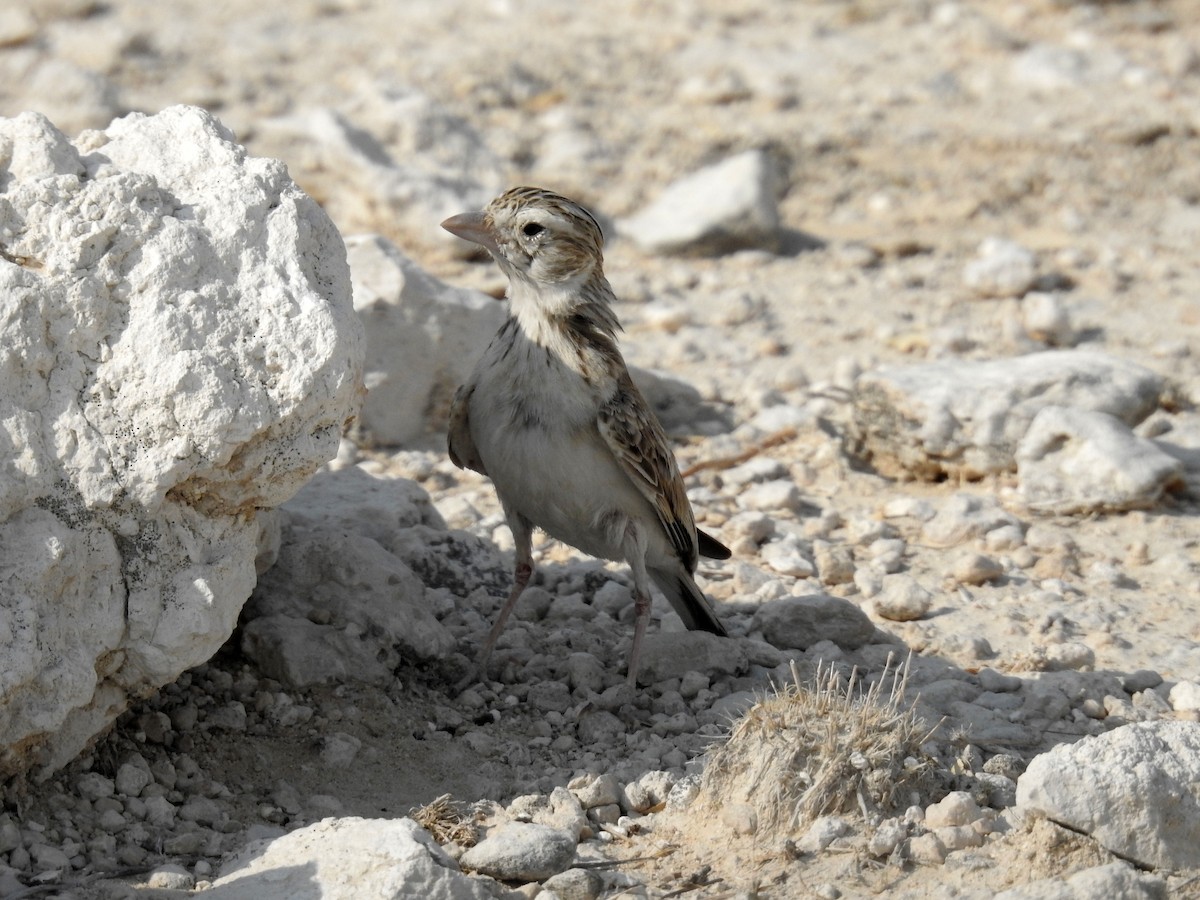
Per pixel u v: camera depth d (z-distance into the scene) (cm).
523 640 1161
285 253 884
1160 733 869
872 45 2997
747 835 860
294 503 1262
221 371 841
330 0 3139
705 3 3206
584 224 1079
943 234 2252
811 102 2698
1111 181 2434
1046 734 1033
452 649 1101
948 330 1869
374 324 1529
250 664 1036
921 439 1516
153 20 2916
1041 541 1366
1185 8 3167
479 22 3048
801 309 1986
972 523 1380
